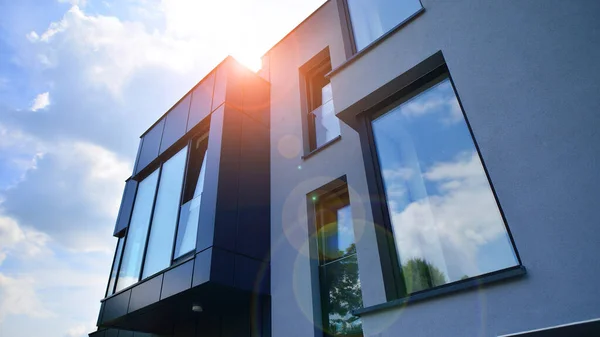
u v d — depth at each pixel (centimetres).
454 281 292
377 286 434
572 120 268
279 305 533
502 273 254
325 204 597
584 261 229
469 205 309
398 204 361
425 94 387
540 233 252
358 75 441
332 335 486
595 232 231
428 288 305
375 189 382
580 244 234
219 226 533
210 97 703
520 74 308
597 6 291
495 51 332
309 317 492
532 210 262
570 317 220
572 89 277
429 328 277
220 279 495
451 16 382
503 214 276
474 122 319
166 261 588
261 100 744
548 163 266
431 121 369
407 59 397
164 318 639
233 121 654
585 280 224
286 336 502
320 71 739
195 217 584
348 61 462
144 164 780
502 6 347
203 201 574
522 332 229
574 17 299
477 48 346
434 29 389
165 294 540
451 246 307
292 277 541
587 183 245
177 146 722
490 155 298
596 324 205
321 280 533
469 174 319
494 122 306
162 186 703
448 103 362
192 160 669
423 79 394
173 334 689
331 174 576
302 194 600
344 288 504
